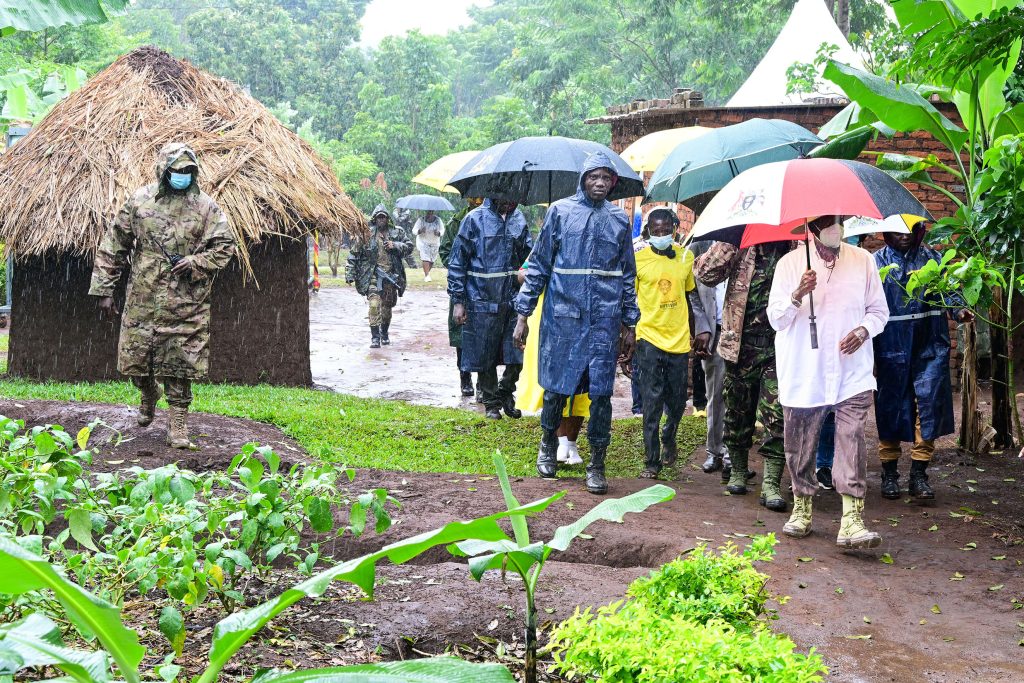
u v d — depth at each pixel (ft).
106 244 24.14
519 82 156.56
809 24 49.24
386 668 7.99
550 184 33.53
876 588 17.63
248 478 13.82
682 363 26.32
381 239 52.65
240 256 38.78
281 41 208.54
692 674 9.84
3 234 35.65
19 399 29.19
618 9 143.74
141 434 25.36
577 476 25.94
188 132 38.09
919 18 25.61
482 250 32.45
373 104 166.09
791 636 15.21
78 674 7.54
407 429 30.60
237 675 12.35
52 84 42.42
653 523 20.92
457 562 18.43
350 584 16.10
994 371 29.58
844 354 19.98
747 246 23.13
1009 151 22.65
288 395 36.01
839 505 23.65
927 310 23.99
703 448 29.76
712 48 133.08
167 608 11.66
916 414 24.82
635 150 39.24
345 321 64.08
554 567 17.62
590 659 10.72
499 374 46.93
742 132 29.04
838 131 29.84
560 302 24.30
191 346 23.94
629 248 24.54
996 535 21.01
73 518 12.57
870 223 23.77
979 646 15.15
